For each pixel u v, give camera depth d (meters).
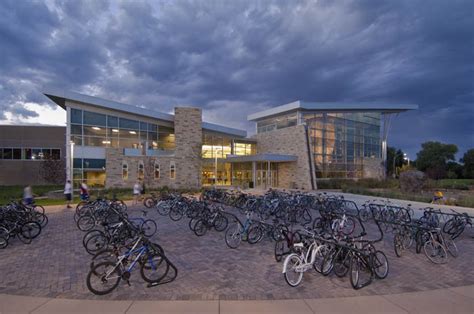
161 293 4.81
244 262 6.53
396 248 7.32
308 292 4.92
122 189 23.70
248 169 32.66
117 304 4.34
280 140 32.47
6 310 4.12
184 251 7.37
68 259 6.64
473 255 7.37
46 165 25.38
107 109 26.02
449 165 54.06
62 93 23.22
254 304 4.39
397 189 26.00
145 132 28.45
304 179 28.67
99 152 25.39
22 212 9.77
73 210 14.12
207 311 4.13
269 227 8.18
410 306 4.38
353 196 21.25
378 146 37.03
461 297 4.76
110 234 7.02
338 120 33.00
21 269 5.97
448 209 14.44
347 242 5.69
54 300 4.48
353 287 5.07
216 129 32.50
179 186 27.09
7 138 31.55
